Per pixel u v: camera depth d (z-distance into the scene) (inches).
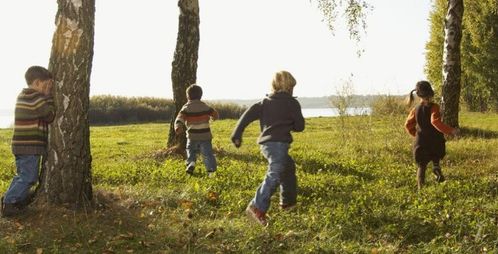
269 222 299.1
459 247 256.1
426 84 385.7
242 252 254.2
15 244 258.8
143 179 444.5
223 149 644.7
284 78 300.4
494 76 1593.3
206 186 398.6
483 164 516.7
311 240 272.5
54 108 304.3
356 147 642.2
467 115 1456.7
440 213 309.6
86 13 306.5
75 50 304.3
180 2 607.8
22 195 292.0
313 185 399.5
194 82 618.5
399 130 633.6
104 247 259.4
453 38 713.6
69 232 273.9
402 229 285.9
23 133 291.9
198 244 264.5
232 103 1738.4
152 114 1664.6
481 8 1578.5
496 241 260.1
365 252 257.6
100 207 314.3
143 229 286.5
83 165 311.9
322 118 1378.0
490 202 345.7
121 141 852.0
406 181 432.1
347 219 299.0
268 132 294.8
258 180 418.3
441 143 388.2
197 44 615.8
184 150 609.9
